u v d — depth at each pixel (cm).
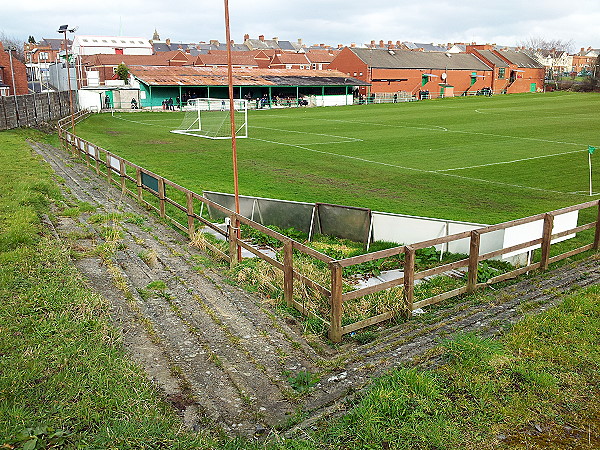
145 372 557
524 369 562
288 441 450
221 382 554
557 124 4141
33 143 2619
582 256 1076
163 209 1270
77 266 870
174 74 6406
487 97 7594
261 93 6969
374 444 450
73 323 636
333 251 1094
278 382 560
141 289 789
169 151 2828
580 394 529
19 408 465
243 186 1858
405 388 518
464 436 464
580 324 676
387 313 735
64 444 433
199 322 695
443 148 2925
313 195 1725
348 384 556
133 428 454
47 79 8225
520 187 1900
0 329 605
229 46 961
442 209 1552
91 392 502
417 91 7981
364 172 2205
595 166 2319
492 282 895
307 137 3475
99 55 8538
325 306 770
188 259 970
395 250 718
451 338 653
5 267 788
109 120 4731
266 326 698
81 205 1296
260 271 888
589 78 8788
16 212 1108
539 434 470
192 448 441
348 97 6994
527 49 14575
